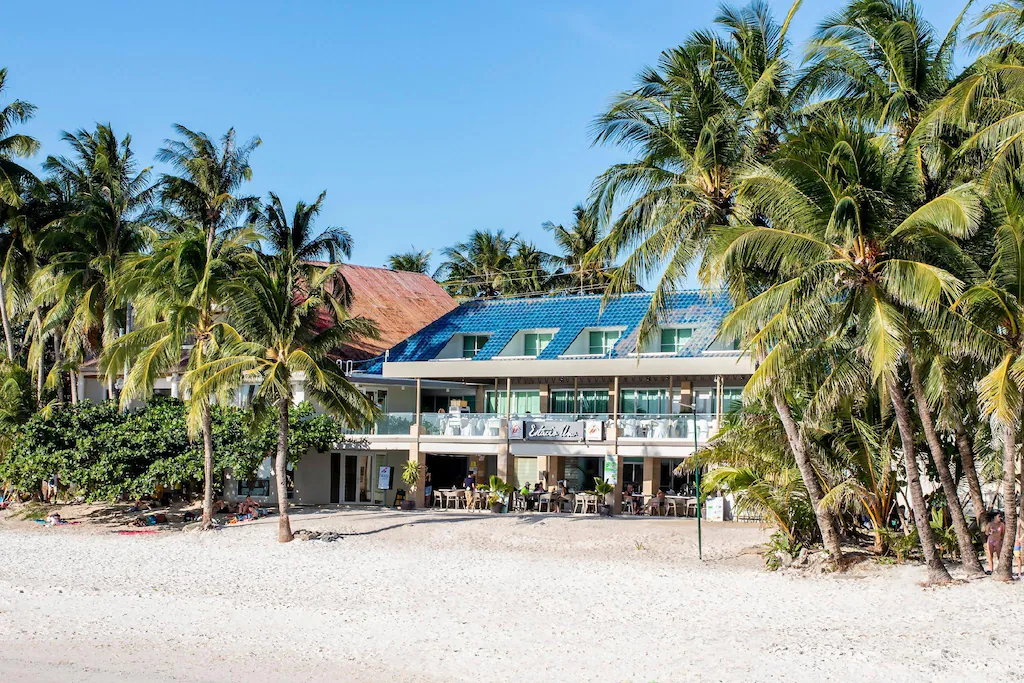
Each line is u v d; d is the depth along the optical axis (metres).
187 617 23.77
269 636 21.72
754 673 17.81
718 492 38.84
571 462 47.78
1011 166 21.67
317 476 47.84
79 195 50.00
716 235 23.30
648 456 42.38
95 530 40.94
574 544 34.34
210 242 40.56
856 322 24.16
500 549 34.06
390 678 18.33
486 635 21.50
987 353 21.91
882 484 28.19
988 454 28.86
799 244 22.61
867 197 21.72
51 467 42.44
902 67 25.38
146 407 44.72
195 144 49.00
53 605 25.34
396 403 51.09
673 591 26.08
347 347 51.84
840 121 24.83
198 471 41.88
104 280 47.41
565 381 48.16
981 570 25.20
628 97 27.83
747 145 26.34
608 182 28.09
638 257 27.17
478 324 51.44
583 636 21.25
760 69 27.84
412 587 27.52
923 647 18.88
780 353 23.09
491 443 44.31
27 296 51.25
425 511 43.41
